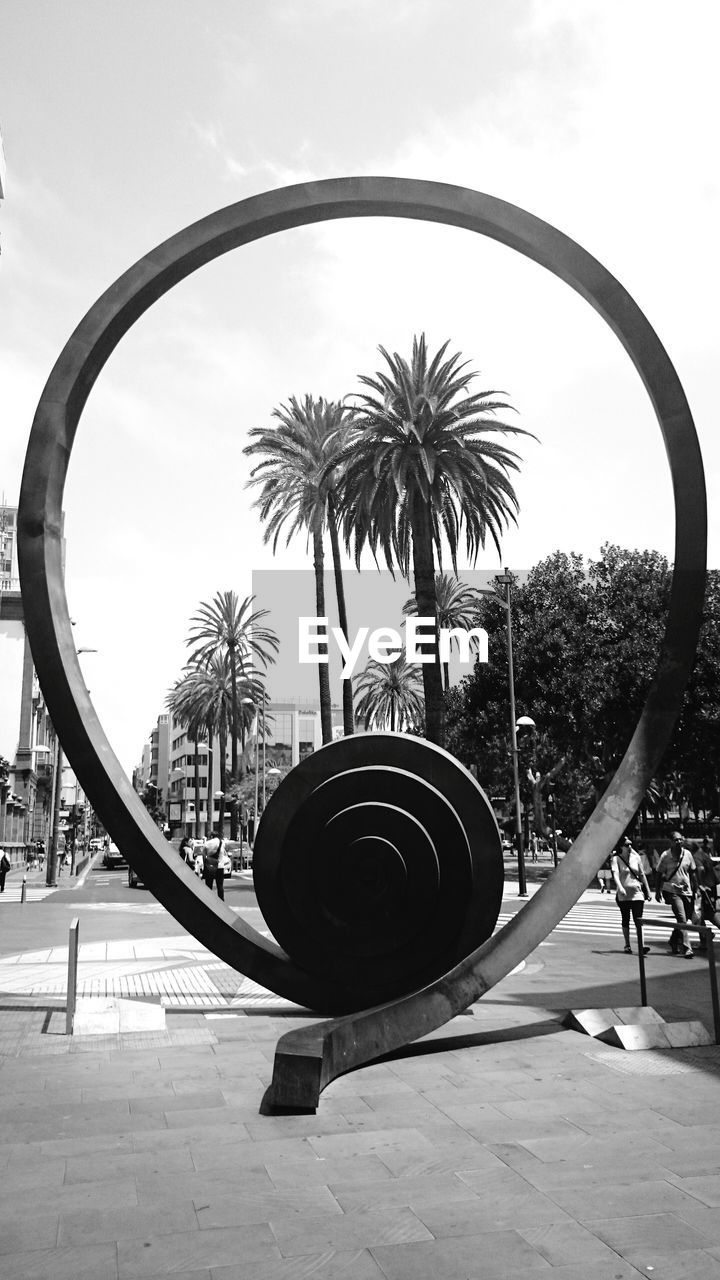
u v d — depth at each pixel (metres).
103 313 9.21
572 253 9.48
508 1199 4.43
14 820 63.75
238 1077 6.81
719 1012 7.96
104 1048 7.80
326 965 8.95
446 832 9.03
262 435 35.56
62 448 9.12
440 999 7.61
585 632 39.59
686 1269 3.69
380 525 28.69
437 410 27.83
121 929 18.64
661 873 14.95
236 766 57.50
